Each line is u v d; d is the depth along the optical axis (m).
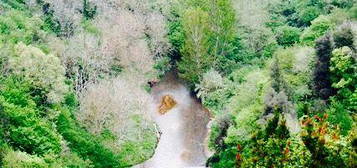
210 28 88.75
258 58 91.12
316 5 99.50
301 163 20.84
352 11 81.50
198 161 70.12
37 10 82.62
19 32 67.88
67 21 81.88
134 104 74.25
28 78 54.81
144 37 91.69
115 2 91.44
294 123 43.09
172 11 100.25
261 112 53.41
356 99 50.75
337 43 59.03
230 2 89.81
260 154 22.14
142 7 94.69
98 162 57.59
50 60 56.50
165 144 74.19
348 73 54.12
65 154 50.94
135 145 70.31
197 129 78.31
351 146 19.86
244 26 94.94
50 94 55.69
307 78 61.72
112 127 67.62
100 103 64.56
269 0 105.50
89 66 73.62
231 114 64.94
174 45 96.94
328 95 56.62
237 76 84.88
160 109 83.88
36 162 42.00
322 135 20.11
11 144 46.09
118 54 81.94
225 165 58.19
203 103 84.19
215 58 89.62
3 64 54.38
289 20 102.50
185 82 92.00
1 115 46.00
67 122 57.53
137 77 82.75
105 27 84.25
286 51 69.44
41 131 49.16
